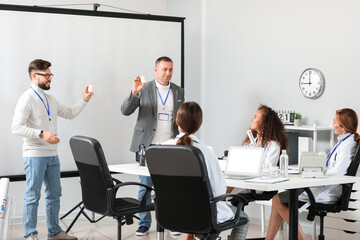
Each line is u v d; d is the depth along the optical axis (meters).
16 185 6.84
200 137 7.80
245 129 7.11
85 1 7.50
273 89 6.74
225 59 7.37
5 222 4.66
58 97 6.79
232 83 7.29
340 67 5.98
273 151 5.12
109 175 4.43
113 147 7.10
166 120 5.96
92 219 6.84
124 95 7.16
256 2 6.93
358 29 5.80
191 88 7.89
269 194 5.18
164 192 3.89
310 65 6.30
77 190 7.25
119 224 4.61
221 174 3.94
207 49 7.63
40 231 6.37
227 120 7.38
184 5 7.95
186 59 7.95
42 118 5.63
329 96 6.09
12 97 6.52
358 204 5.45
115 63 7.10
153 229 6.49
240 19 7.15
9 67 6.51
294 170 4.89
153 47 7.33
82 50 6.91
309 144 6.07
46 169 5.74
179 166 3.72
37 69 5.61
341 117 5.12
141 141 5.92
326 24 6.12
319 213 4.94
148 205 4.66
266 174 4.66
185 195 3.79
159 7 8.12
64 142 6.84
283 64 6.61
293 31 6.49
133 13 7.28
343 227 5.58
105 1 7.64
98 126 7.02
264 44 6.84
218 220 3.89
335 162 5.09
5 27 6.50
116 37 7.11
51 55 6.74
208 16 7.60
